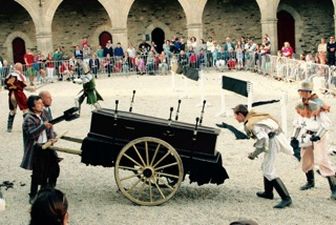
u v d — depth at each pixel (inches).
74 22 1333.7
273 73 999.0
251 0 1334.9
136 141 355.6
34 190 373.4
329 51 1039.0
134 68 1175.6
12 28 1316.4
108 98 840.9
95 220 344.2
